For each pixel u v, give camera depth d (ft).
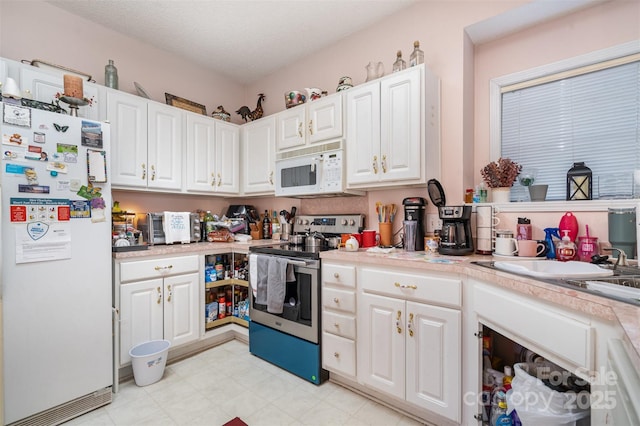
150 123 7.75
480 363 4.37
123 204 8.12
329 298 6.05
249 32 8.15
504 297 3.80
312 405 5.48
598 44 5.51
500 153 6.60
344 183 7.09
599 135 5.59
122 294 6.22
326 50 8.87
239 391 5.91
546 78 6.07
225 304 8.49
